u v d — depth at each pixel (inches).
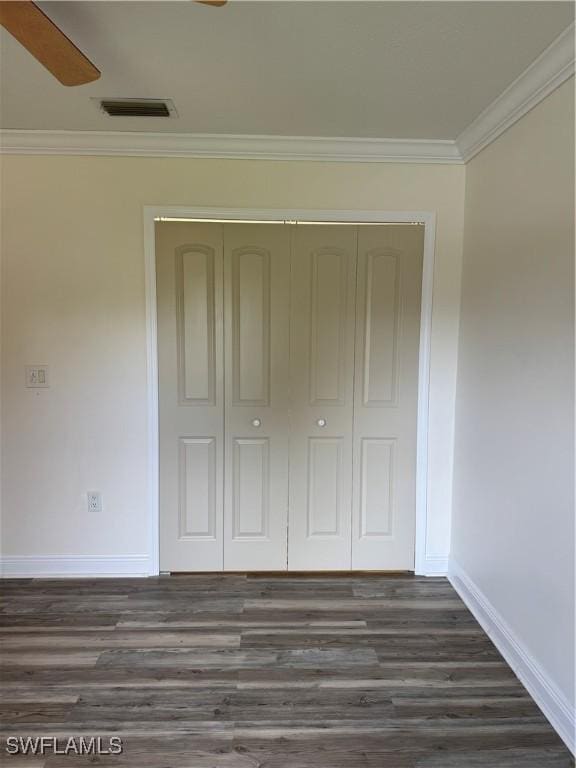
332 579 107.0
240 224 100.9
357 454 106.7
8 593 100.3
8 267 99.1
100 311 100.9
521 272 76.9
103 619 91.7
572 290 63.6
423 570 108.6
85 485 104.7
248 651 83.0
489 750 64.3
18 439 103.0
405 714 69.9
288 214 100.3
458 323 104.1
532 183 73.8
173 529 107.0
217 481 106.3
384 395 105.8
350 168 100.1
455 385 105.2
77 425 103.3
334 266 102.6
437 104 82.0
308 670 78.6
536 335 72.4
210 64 70.5
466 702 72.3
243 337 103.3
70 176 97.9
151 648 83.5
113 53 67.6
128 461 104.7
